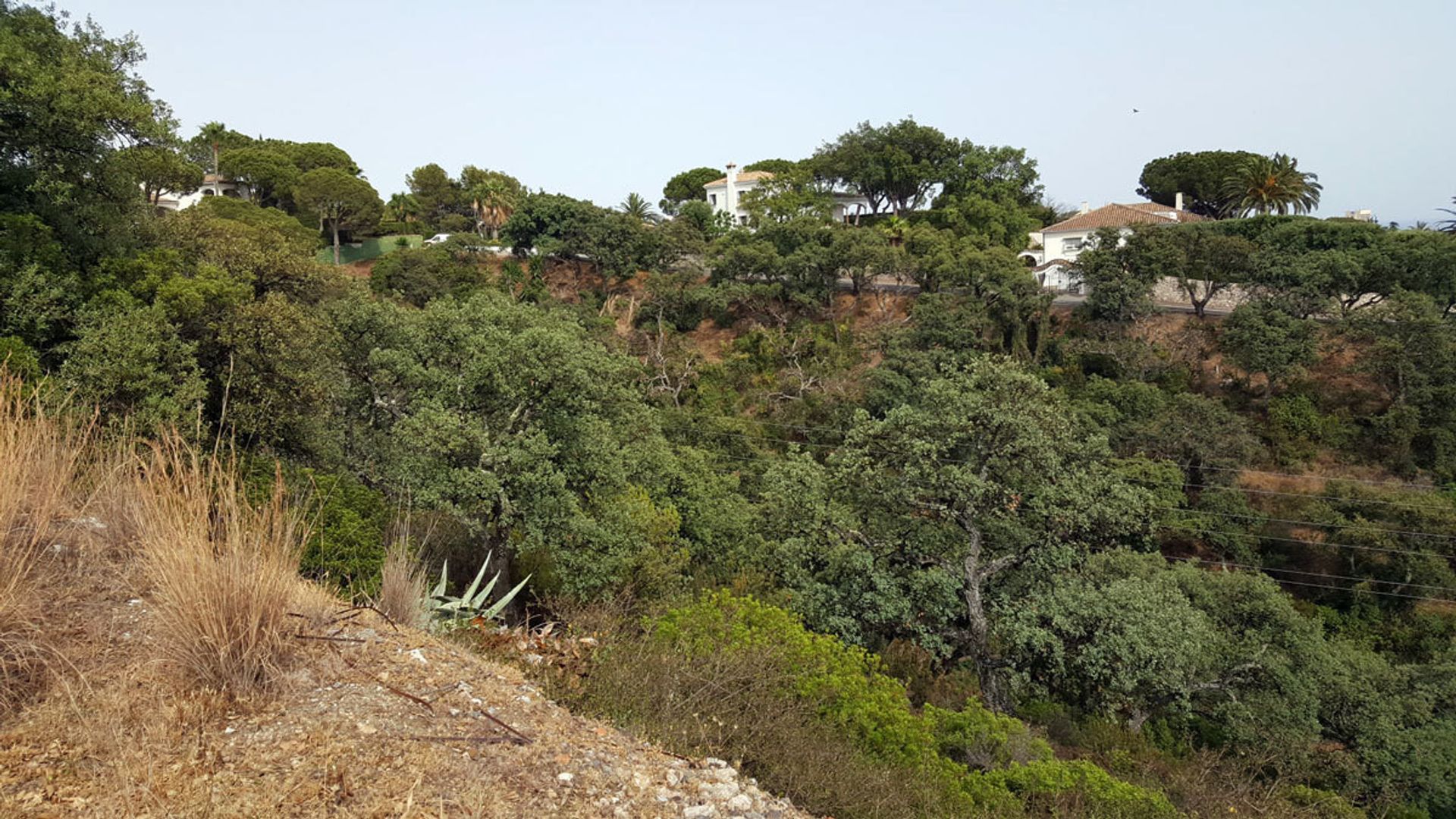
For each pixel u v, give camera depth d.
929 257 46.53
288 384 15.38
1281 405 33.78
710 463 27.67
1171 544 28.31
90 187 15.49
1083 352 38.94
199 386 12.23
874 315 47.72
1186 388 36.44
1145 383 35.31
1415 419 31.30
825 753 5.54
